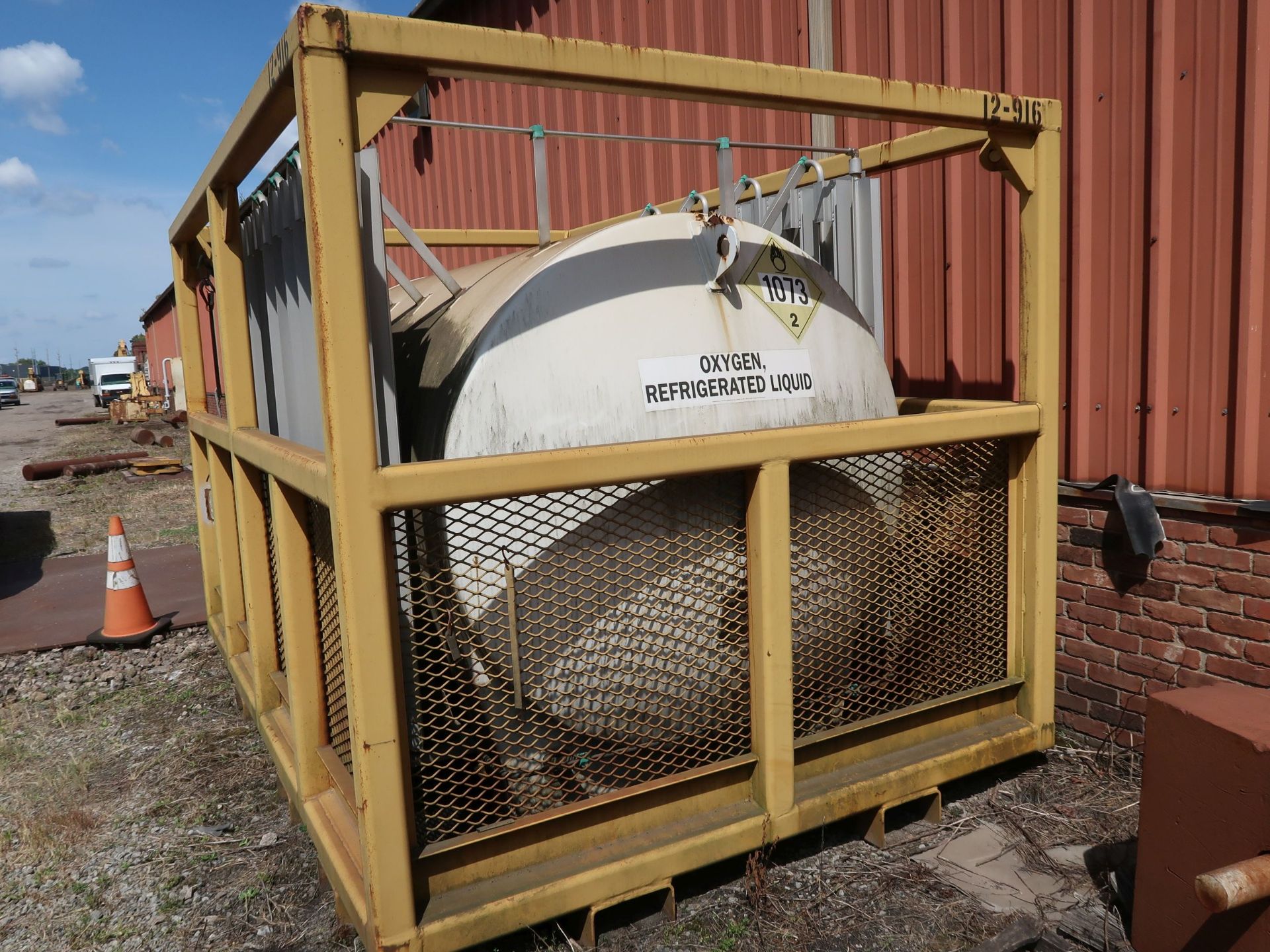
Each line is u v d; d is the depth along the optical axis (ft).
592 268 8.10
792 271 9.11
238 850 9.73
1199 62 9.46
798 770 8.59
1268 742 6.04
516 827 7.26
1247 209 9.16
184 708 13.85
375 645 6.48
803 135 15.15
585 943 7.52
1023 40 11.22
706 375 8.35
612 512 7.68
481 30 6.47
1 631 17.63
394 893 6.68
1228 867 5.73
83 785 11.35
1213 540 9.71
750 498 8.02
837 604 8.87
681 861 7.74
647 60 7.12
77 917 8.68
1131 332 10.36
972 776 10.34
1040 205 9.37
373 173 6.88
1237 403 9.43
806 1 14.58
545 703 7.70
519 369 7.71
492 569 7.27
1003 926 7.76
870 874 8.55
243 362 10.58
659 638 8.01
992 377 12.08
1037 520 9.58
